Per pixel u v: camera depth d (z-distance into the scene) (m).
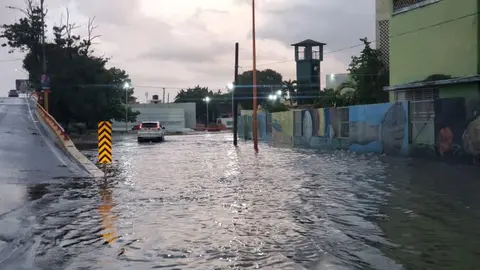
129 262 6.77
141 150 32.03
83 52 61.97
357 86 33.12
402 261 6.58
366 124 24.83
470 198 10.91
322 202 11.02
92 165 19.61
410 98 23.08
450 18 20.19
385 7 31.88
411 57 22.78
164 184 14.53
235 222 9.12
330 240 7.74
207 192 12.81
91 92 59.16
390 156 22.02
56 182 15.06
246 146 35.50
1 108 51.34
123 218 9.67
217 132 83.00
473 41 18.98
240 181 14.92
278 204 10.88
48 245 7.77
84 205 11.16
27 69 63.25
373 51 32.50
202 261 6.75
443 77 20.52
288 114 35.88
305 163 20.27
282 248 7.34
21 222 9.41
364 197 11.52
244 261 6.72
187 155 26.81
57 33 60.91
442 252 6.96
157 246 7.56
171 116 96.62
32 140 28.23
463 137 17.56
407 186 12.92
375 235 7.99
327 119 29.17
